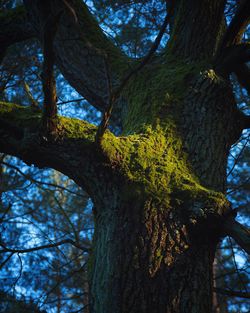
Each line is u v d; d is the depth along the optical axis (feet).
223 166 9.23
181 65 10.49
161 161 8.48
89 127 8.50
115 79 10.69
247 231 7.57
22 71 16.55
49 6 7.11
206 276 7.81
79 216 23.06
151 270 7.50
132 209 7.93
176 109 9.55
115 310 7.32
